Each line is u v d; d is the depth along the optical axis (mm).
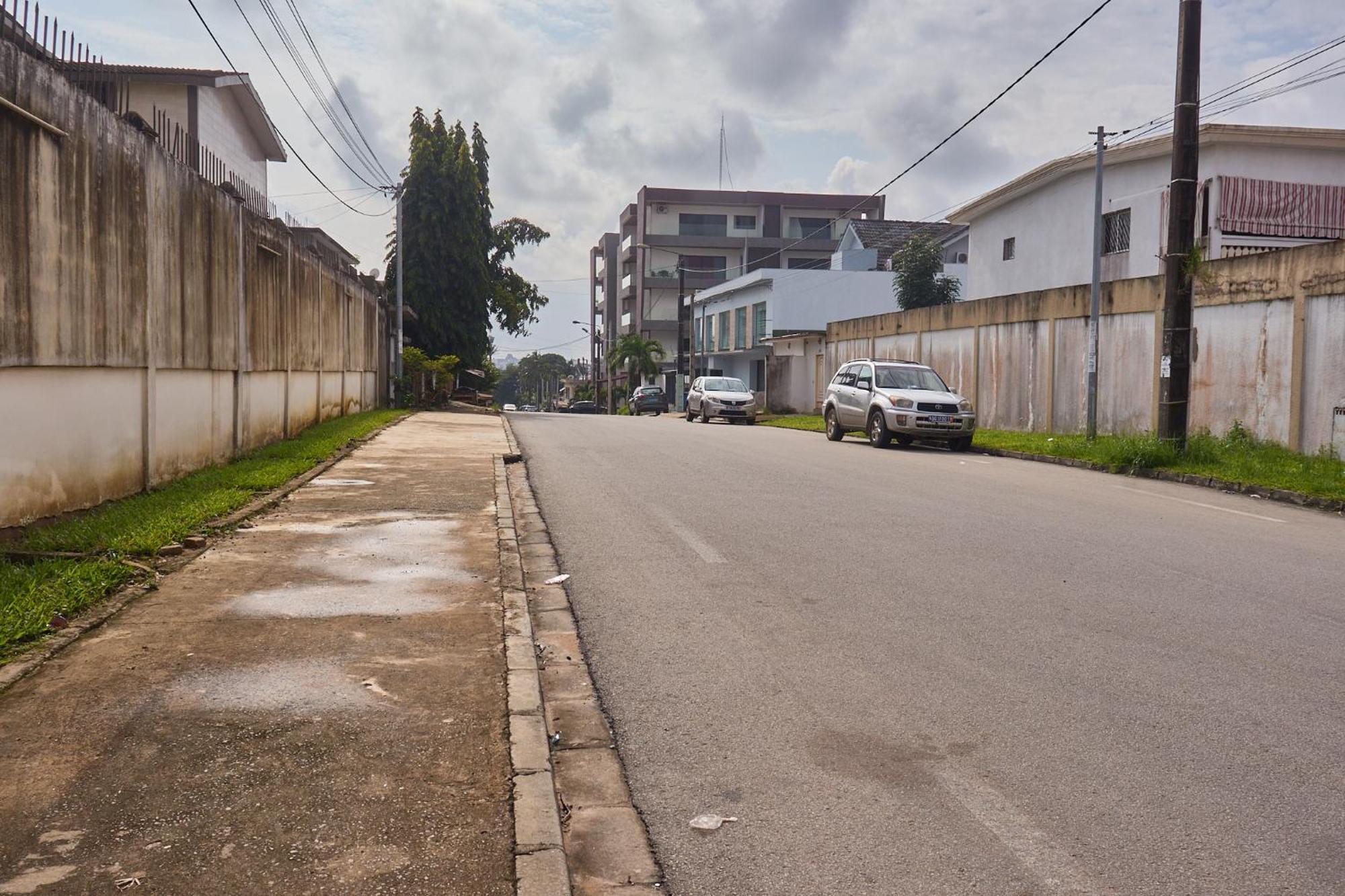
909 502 11391
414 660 5109
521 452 16797
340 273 23109
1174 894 3104
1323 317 15086
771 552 8398
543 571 7652
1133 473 15430
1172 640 5812
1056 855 3346
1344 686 5031
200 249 11547
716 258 75812
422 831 3340
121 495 9391
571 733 4422
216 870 3062
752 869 3270
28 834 3244
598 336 96938
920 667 5316
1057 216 28969
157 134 10039
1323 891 3123
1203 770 4020
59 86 7785
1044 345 22484
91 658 5027
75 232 8180
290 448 14977
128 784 3619
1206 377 17703
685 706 4754
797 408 40281
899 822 3586
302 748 3969
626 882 3193
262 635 5488
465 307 39969
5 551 6820
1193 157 15359
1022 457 18719
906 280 37188
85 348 8414
